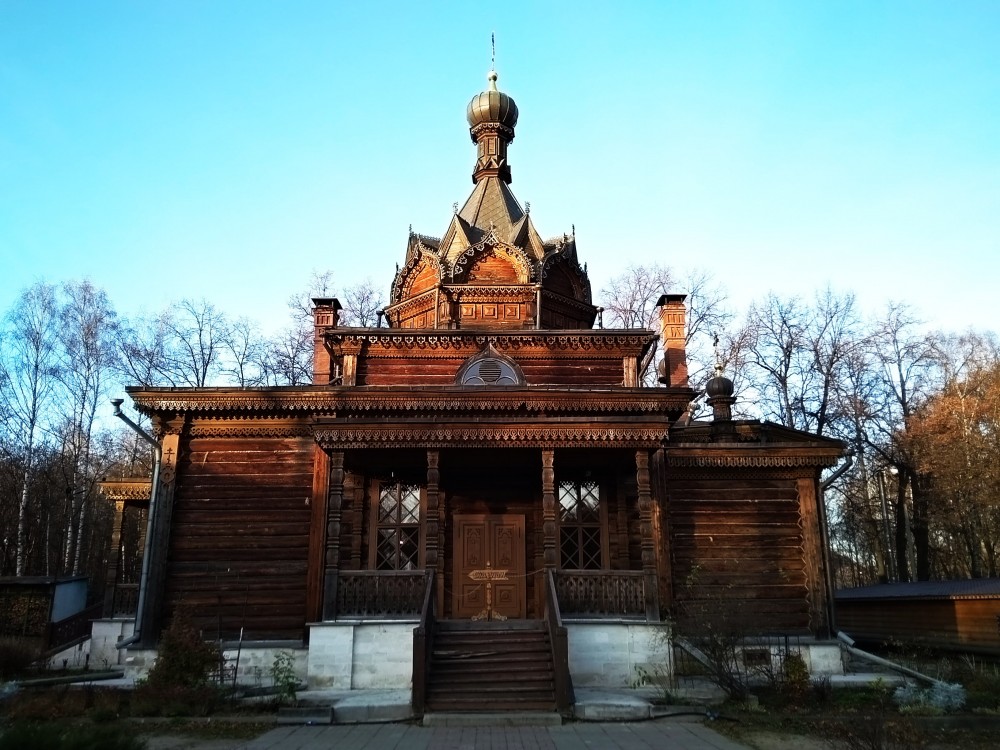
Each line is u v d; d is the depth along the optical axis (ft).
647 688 46.26
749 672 48.80
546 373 67.72
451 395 56.95
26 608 82.53
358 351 67.36
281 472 56.85
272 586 54.24
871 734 31.68
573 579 49.47
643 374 79.66
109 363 122.83
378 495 58.95
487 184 87.66
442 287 73.56
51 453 121.19
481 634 46.80
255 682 49.49
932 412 106.42
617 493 59.00
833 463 58.65
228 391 56.34
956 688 43.78
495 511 59.26
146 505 84.12
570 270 78.89
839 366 118.32
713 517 57.77
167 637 45.62
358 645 47.52
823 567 56.65
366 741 35.70
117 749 27.22
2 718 40.63
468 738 36.27
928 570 113.50
